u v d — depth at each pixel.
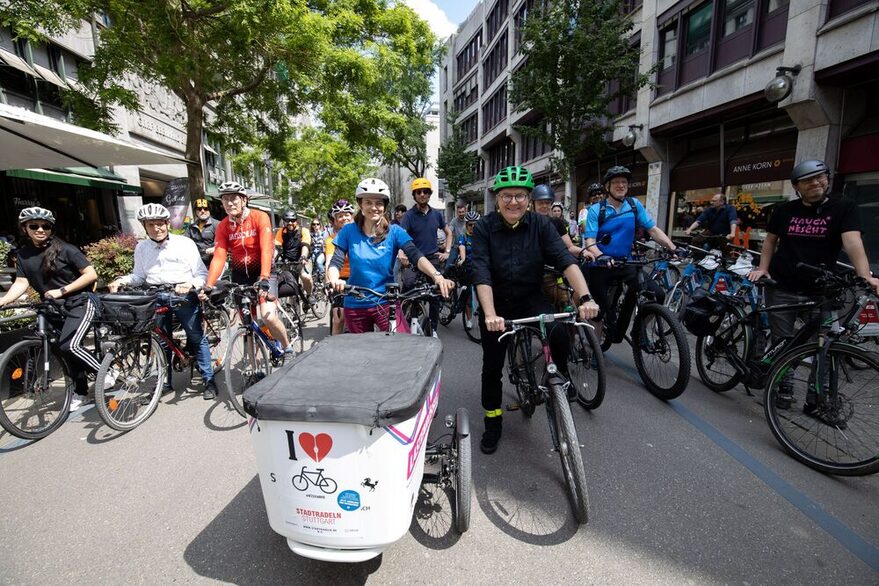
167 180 16.95
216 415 3.91
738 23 9.95
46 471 3.04
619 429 3.43
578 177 18.80
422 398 1.83
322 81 8.89
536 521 2.46
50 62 11.69
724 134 11.14
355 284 3.59
